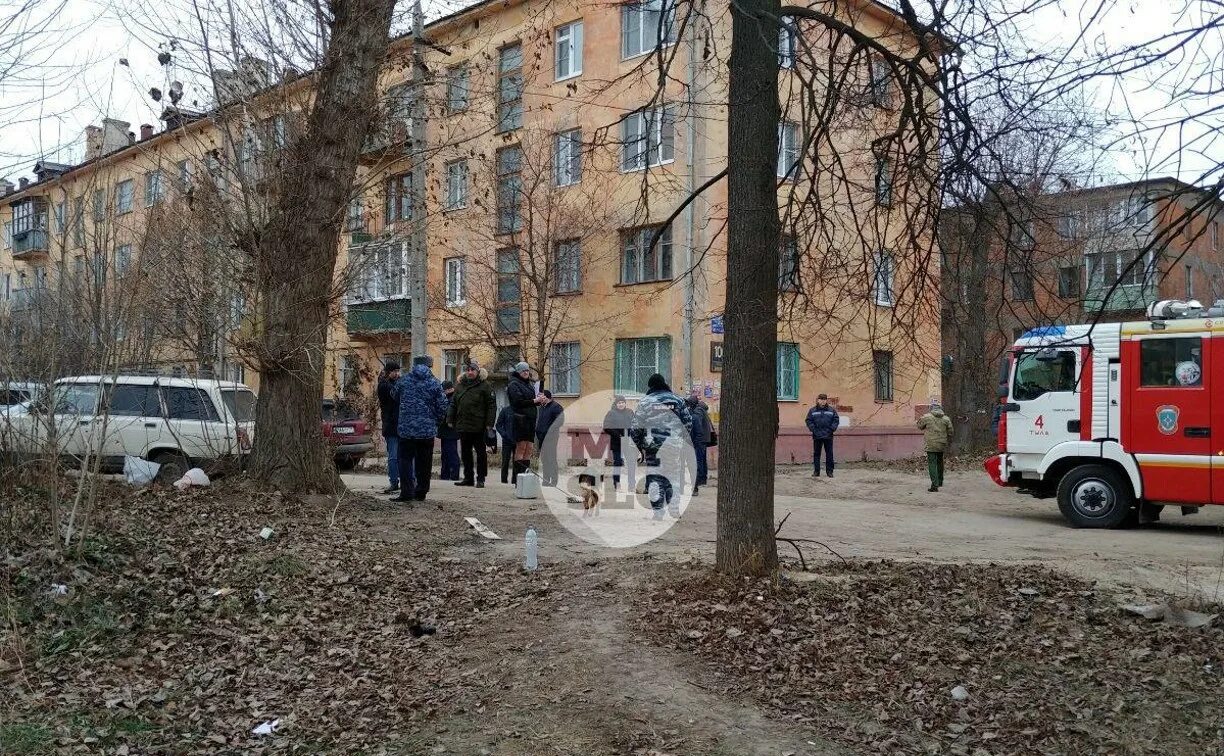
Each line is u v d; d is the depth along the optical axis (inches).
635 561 326.0
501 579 317.1
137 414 528.7
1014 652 243.1
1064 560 359.9
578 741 189.6
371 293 999.6
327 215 418.3
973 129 265.7
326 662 246.8
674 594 270.1
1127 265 225.0
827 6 314.7
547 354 890.7
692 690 211.8
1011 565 332.2
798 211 296.7
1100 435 476.4
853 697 212.2
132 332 372.5
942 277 320.5
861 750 189.9
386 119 475.2
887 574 301.6
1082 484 481.1
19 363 339.9
